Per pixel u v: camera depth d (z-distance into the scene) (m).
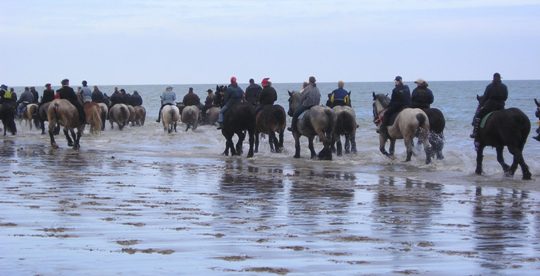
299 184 17.44
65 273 7.77
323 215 12.53
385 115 23.75
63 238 9.90
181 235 10.31
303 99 24.47
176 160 24.23
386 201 14.46
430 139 23.05
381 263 8.54
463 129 40.31
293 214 12.61
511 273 8.08
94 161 23.34
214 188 16.45
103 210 12.71
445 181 18.33
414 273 8.03
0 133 40.25
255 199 14.60
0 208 12.76
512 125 18.56
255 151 27.20
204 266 8.26
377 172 20.50
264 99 25.88
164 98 41.91
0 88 41.97
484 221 12.01
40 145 30.83
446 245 9.80
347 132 25.03
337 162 23.50
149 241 9.80
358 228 11.18
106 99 48.41
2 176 18.39
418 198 14.98
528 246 9.77
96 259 8.53
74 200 13.97
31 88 44.50
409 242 10.00
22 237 9.92
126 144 32.41
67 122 28.48
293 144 31.28
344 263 8.52
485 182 18.11
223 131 26.12
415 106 23.39
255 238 10.16
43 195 14.66
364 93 142.88
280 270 8.10
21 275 7.63
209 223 11.48
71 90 28.94
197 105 41.31
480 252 9.30
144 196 14.82
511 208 13.60
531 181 18.28
